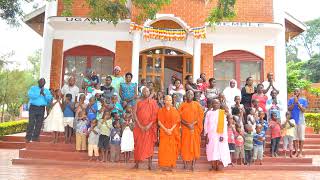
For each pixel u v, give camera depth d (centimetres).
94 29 1362
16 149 1260
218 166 892
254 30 1330
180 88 1080
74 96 1087
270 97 1147
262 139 930
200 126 879
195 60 1293
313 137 1293
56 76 1355
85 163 896
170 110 853
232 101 1067
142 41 1370
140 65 1391
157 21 1316
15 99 2214
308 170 912
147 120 852
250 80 1080
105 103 945
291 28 1513
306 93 2402
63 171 794
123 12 929
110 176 743
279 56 1381
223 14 965
